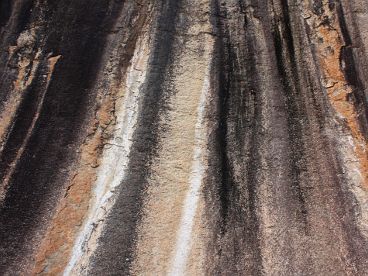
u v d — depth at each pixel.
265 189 5.39
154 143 5.61
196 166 5.49
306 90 6.10
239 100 5.98
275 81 6.15
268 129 5.78
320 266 5.04
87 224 5.10
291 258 5.05
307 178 5.48
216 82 6.11
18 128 5.65
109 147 5.54
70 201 5.21
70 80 6.02
